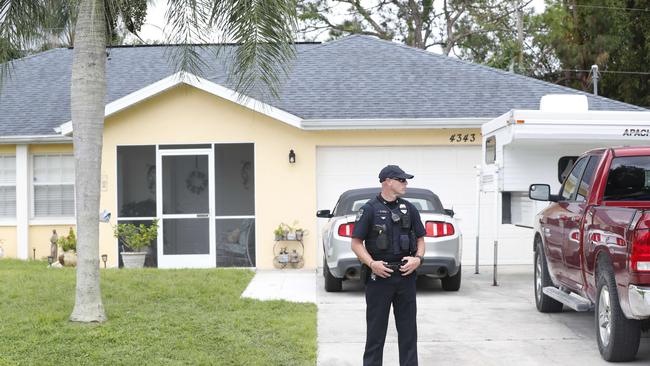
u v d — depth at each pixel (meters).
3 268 13.73
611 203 8.07
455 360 7.61
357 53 18.69
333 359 7.64
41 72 19.41
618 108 16.36
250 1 8.27
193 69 9.95
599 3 32.22
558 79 34.94
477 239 14.31
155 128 15.52
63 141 16.45
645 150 8.22
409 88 16.94
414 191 12.26
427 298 11.27
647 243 6.51
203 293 10.71
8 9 9.23
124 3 9.03
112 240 15.40
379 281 6.48
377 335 6.53
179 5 9.02
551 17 35.34
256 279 13.21
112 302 9.86
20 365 7.11
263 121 15.51
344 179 15.65
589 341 8.35
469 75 17.69
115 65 19.36
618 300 7.10
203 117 15.52
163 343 7.86
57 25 9.41
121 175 15.55
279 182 15.47
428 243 11.12
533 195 9.62
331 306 10.48
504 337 8.60
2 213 16.97
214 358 7.38
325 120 15.11
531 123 11.77
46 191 16.92
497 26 37.12
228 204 15.55
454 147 15.71
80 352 7.51
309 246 15.41
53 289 10.66
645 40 31.39
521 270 14.75
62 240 15.26
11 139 16.36
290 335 8.34
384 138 15.62
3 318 8.78
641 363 7.35
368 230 6.53
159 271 12.70
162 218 15.52
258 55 8.42
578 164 9.27
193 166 15.56
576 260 8.29
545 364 7.42
